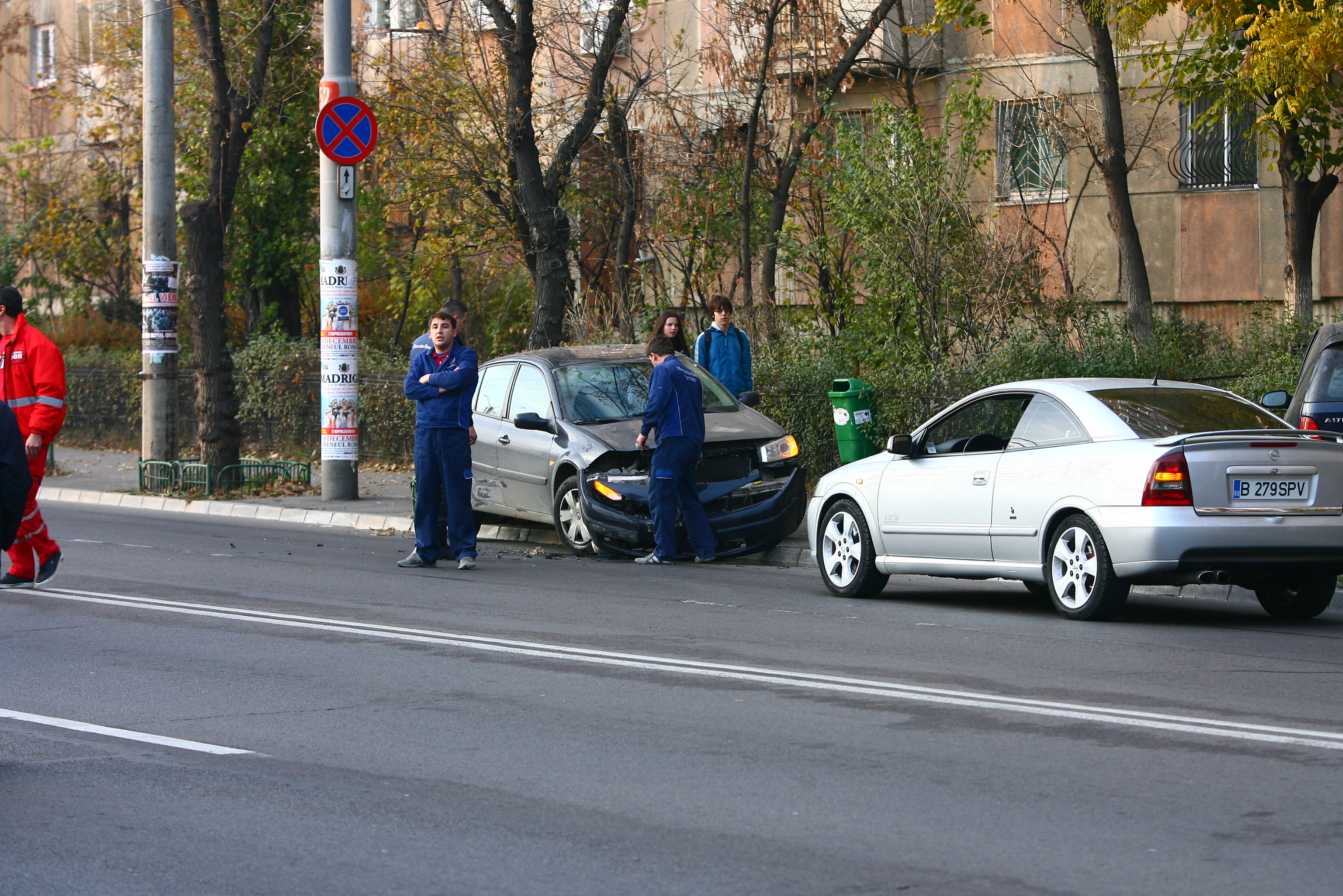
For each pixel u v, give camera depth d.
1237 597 21.55
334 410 35.16
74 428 54.94
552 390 27.55
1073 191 42.84
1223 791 10.91
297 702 14.23
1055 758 11.91
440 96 40.62
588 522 25.88
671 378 24.92
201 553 27.17
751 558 26.92
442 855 9.68
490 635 17.97
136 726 13.31
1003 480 19.78
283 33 50.66
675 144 42.44
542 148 43.12
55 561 22.52
